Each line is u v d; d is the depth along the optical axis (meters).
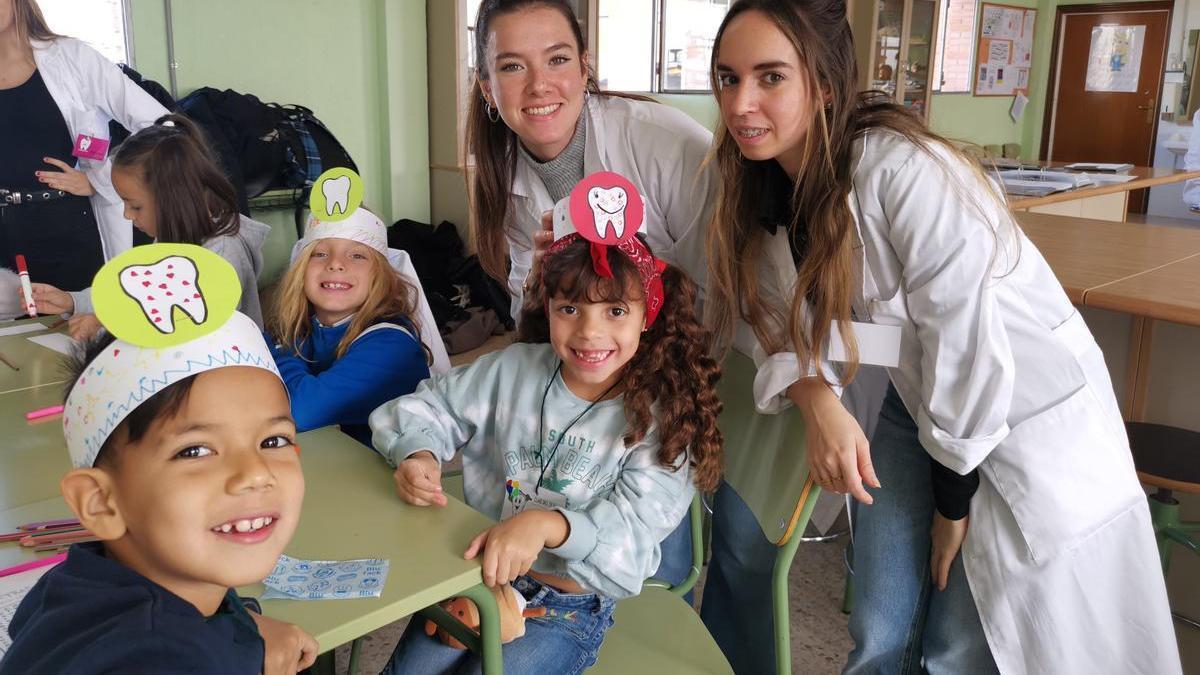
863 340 1.36
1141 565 1.40
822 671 2.03
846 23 1.32
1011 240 1.30
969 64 8.02
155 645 0.65
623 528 1.23
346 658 2.03
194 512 0.71
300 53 4.39
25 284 2.19
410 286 1.96
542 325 1.49
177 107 3.72
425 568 1.07
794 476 1.38
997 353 1.25
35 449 1.42
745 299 1.54
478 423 1.45
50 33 2.61
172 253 0.73
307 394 1.68
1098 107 8.77
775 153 1.34
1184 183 8.23
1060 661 1.38
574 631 1.30
